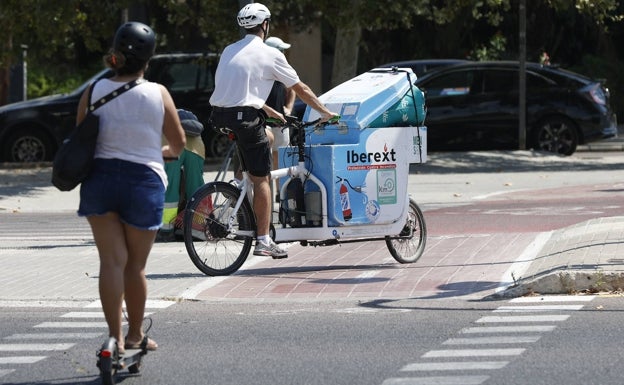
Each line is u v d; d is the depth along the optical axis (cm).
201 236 2748
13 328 2242
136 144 1752
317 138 2900
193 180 3525
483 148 6875
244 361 1927
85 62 9600
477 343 2017
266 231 2728
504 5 6575
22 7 6084
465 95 6838
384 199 2884
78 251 3366
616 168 6234
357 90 2903
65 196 5216
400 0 5919
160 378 1823
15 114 6353
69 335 2172
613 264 2550
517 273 2673
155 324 2247
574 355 1906
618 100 9550
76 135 1728
